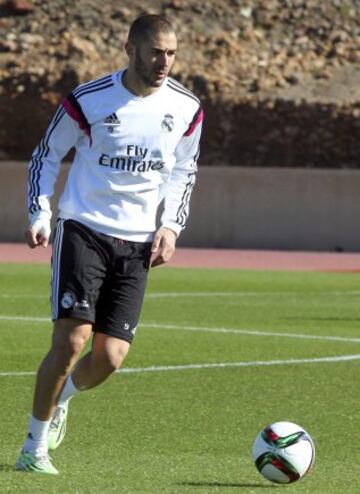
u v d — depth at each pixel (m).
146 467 15.65
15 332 30.83
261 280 48.75
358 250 68.69
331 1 86.31
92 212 14.81
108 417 19.62
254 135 77.12
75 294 14.55
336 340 30.52
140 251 15.00
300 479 14.77
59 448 16.97
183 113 15.20
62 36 81.38
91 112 14.82
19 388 22.28
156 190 15.22
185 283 46.53
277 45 82.75
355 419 19.92
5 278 46.75
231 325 33.31
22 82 77.94
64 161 70.06
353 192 68.69
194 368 25.34
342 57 82.19
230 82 78.81
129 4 85.25
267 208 69.44
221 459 16.36
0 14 83.50
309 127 76.62
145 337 30.31
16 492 13.65
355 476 15.37
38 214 14.84
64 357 14.65
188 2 85.94
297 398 21.86
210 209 69.88
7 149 78.44
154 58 14.59
